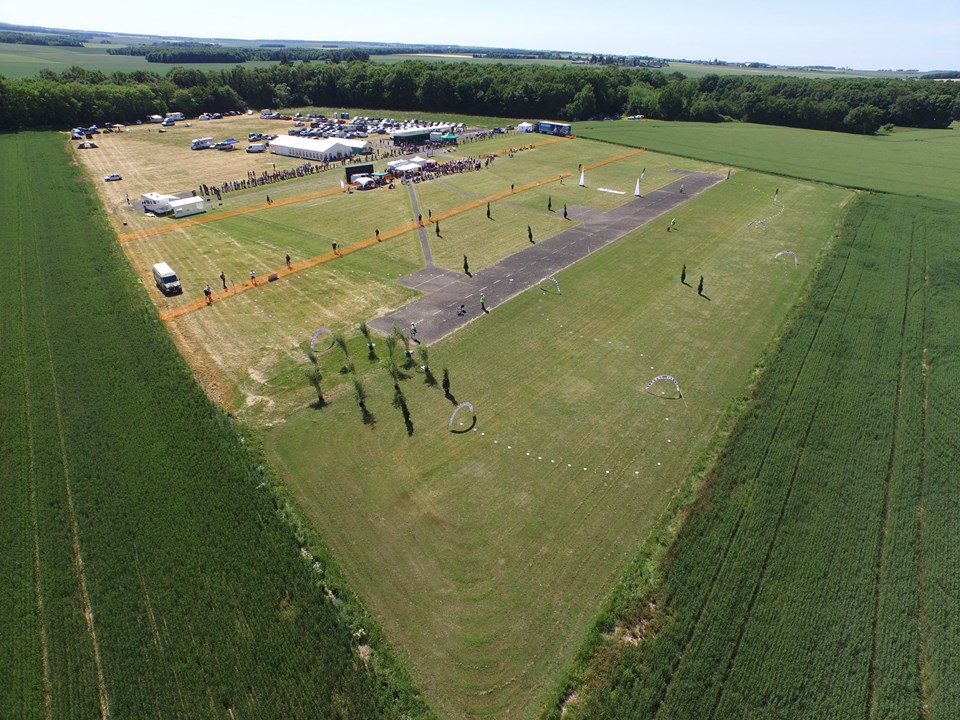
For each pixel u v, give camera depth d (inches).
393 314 1894.7
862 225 2758.4
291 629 914.1
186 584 985.5
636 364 1633.9
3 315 1845.5
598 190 3398.1
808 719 794.8
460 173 3752.5
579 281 2145.7
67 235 2519.7
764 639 895.1
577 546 1075.3
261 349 1696.6
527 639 916.6
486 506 1158.3
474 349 1695.4
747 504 1146.7
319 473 1239.5
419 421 1396.4
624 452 1304.1
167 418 1380.4
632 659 874.1
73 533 1090.7
